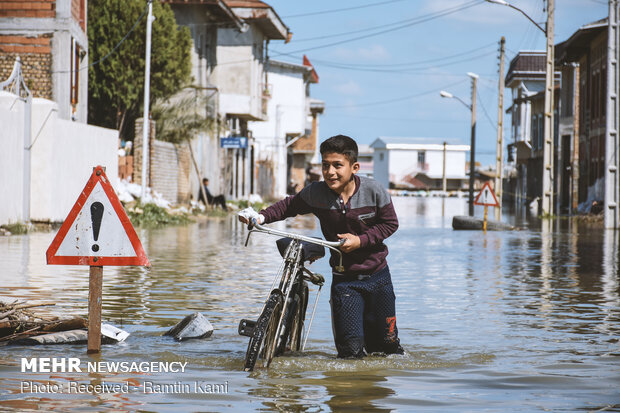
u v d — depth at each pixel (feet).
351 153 21.13
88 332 22.12
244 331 20.59
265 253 57.62
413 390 18.13
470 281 41.47
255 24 167.53
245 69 162.91
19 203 69.10
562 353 22.86
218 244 65.67
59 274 40.29
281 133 247.50
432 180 449.48
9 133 66.54
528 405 16.89
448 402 17.07
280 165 245.45
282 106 245.24
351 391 17.95
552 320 29.01
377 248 21.63
